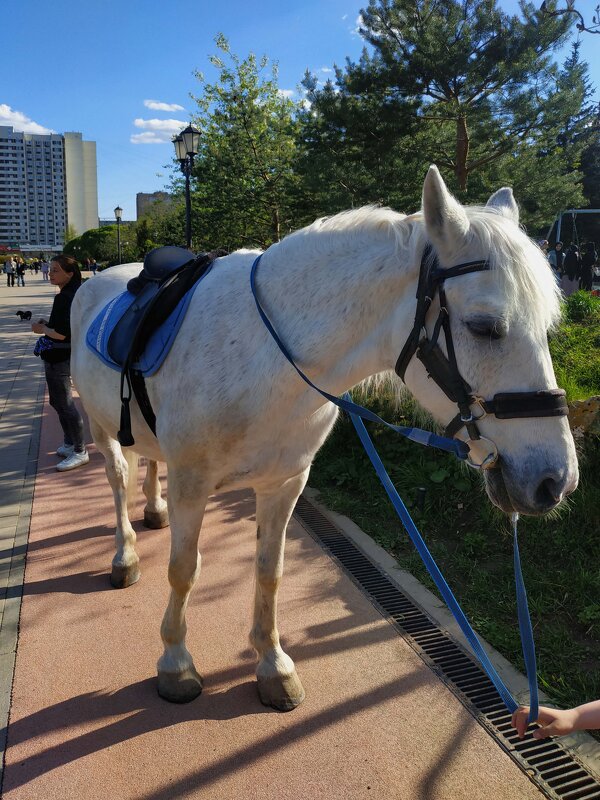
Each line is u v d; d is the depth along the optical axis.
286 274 1.97
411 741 2.18
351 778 2.02
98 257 48.75
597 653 2.70
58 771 2.03
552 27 10.02
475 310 1.55
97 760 2.08
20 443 5.82
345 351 1.92
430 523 3.97
